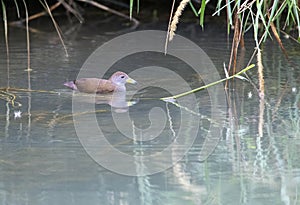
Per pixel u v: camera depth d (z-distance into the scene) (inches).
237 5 387.9
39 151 324.5
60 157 316.2
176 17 385.4
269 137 347.9
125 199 268.7
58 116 385.4
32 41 672.4
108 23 821.9
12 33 736.3
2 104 412.8
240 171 300.5
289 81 470.3
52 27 784.3
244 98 427.2
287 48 600.7
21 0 889.5
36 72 507.2
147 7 930.1
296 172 298.7
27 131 356.8
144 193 273.3
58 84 466.9
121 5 918.4
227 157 319.3
